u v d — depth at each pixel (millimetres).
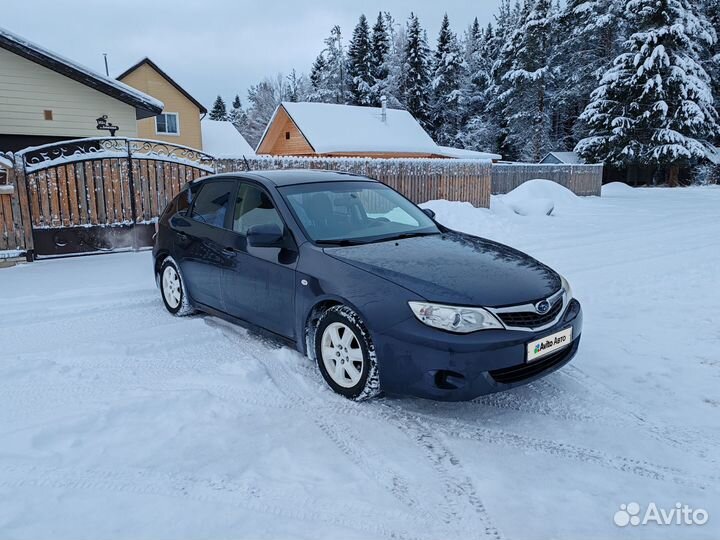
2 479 2664
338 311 3520
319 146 27312
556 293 3473
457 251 3912
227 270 4551
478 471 2775
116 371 4062
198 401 3516
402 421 3311
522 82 45250
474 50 60719
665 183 35594
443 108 51719
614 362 4246
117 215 9133
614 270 7656
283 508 2457
